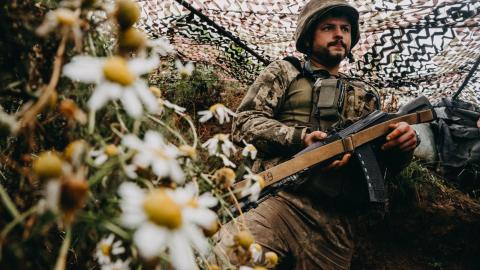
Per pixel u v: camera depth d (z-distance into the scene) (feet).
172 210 1.14
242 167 2.11
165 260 1.37
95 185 1.51
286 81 5.83
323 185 4.90
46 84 1.60
